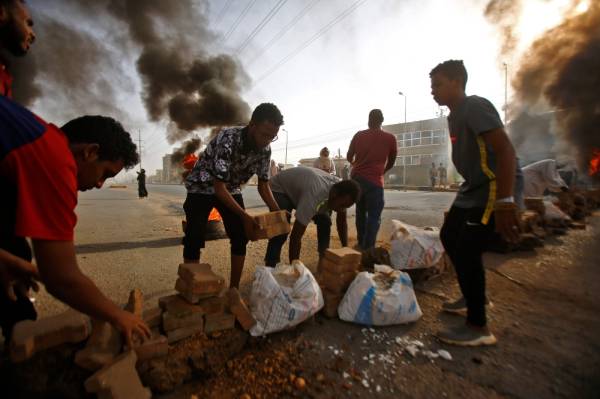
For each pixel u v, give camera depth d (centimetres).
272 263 288
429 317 236
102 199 1470
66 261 103
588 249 418
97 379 124
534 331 214
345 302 225
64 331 147
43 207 98
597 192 845
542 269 340
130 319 120
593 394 155
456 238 214
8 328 160
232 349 182
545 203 559
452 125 213
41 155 98
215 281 188
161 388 153
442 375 170
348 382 164
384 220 680
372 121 388
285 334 206
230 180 252
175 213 870
